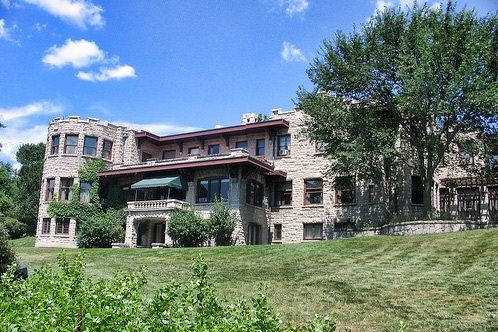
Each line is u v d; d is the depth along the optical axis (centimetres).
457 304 1498
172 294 758
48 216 4391
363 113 3416
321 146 3706
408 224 3109
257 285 1884
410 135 3359
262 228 4047
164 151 4806
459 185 3812
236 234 3734
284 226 4072
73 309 709
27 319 664
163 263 2456
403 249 2317
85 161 4475
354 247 2477
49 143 4588
